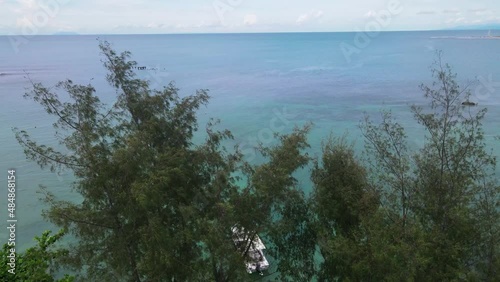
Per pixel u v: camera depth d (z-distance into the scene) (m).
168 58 179.00
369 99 86.12
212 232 17.34
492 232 17.53
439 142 19.06
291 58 178.75
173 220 19.30
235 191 19.58
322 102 85.62
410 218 19.11
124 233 18.31
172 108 20.94
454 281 16.17
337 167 20.89
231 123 71.06
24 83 97.56
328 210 20.41
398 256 16.53
